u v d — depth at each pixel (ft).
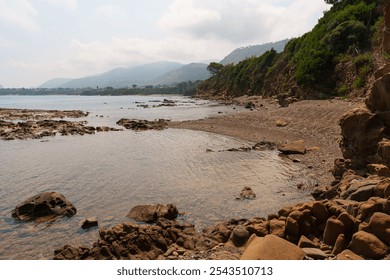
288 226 37.65
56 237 46.39
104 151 108.58
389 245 30.19
